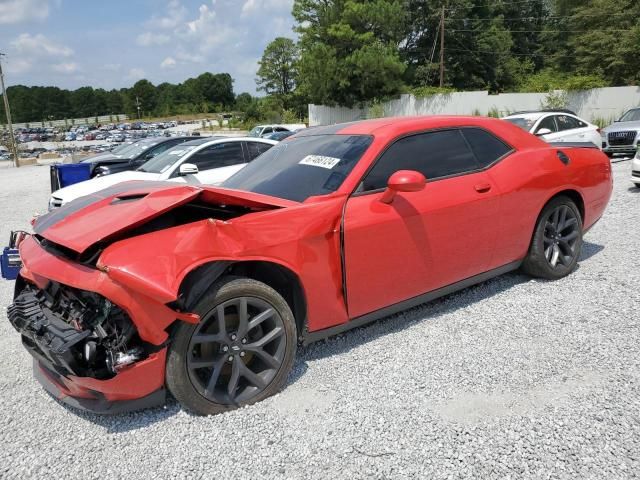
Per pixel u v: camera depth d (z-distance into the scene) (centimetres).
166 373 245
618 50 3331
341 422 249
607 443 221
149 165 835
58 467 227
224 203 286
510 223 379
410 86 4094
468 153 368
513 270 442
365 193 309
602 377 274
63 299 263
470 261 361
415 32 4497
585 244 538
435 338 333
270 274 286
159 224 275
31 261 270
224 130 7600
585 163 438
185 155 788
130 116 17212
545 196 399
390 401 264
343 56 3778
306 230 279
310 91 3866
